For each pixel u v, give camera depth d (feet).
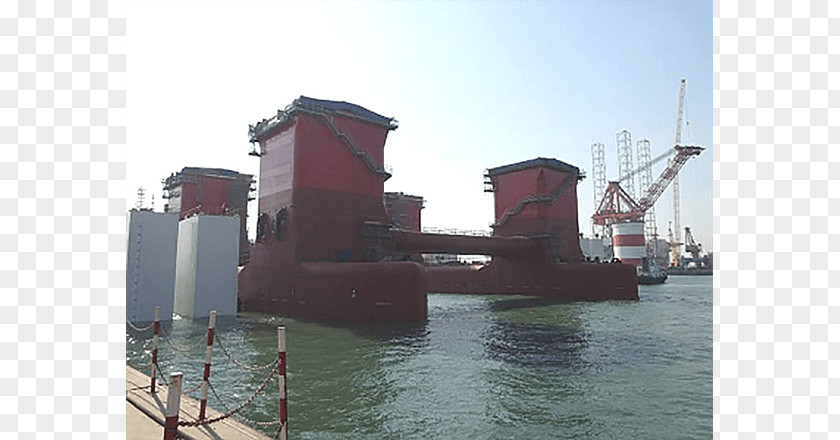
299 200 119.24
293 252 117.70
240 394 48.55
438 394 48.75
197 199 173.78
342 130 128.06
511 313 125.70
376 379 54.70
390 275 105.19
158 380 39.55
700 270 465.47
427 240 146.61
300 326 97.45
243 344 77.36
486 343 78.69
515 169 193.57
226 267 112.88
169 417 21.49
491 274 202.39
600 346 75.87
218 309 110.32
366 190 131.75
